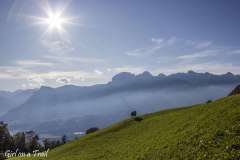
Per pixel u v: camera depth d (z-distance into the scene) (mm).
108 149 53219
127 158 38469
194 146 29453
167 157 30219
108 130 74438
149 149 37906
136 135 58531
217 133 29797
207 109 48656
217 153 24812
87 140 70438
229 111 38094
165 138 40219
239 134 27516
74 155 57750
